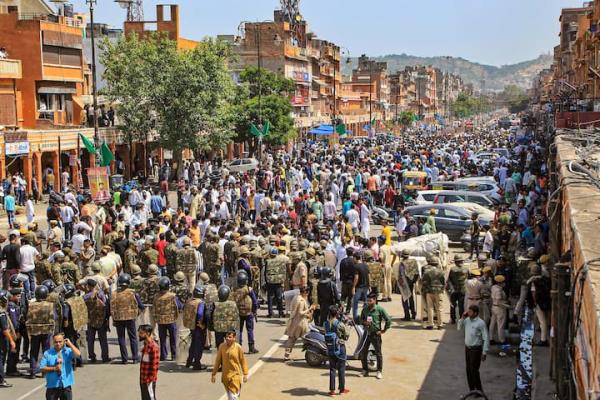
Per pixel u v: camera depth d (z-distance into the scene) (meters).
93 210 30.14
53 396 11.77
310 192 36.62
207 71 47.25
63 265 17.83
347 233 24.05
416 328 18.11
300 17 101.44
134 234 21.59
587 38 53.03
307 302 16.55
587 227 9.27
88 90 64.50
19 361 15.46
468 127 158.12
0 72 43.00
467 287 16.66
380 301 20.89
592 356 6.27
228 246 20.41
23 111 47.00
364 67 167.12
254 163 53.53
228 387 12.02
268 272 18.88
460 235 29.09
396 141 89.94
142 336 12.13
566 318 9.95
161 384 13.98
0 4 58.25
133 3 77.56
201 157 60.94
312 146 72.50
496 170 44.94
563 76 93.50
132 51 47.97
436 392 13.72
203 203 29.44
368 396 13.48
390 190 35.09
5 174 38.31
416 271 18.73
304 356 15.94
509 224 24.86
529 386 12.95
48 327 14.23
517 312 17.11
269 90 67.44
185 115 46.47
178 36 65.12
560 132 27.89
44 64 47.09
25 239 19.95
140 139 50.44
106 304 15.33
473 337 13.45
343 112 116.81
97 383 14.05
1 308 13.82
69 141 43.97
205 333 14.70
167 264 19.94
